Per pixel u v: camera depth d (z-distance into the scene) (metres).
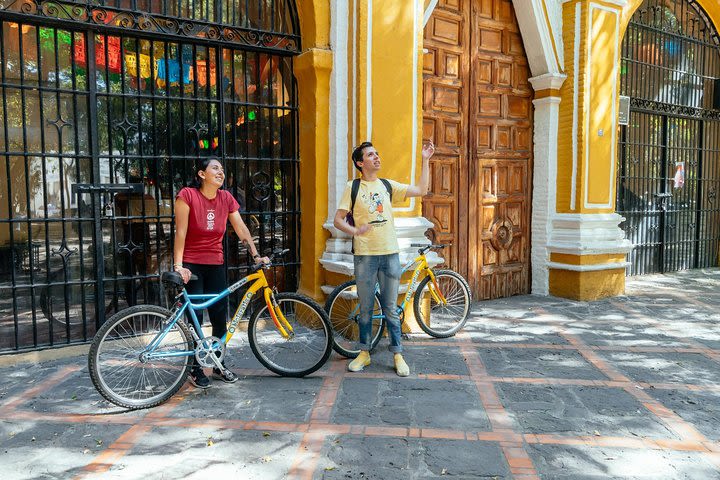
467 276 6.84
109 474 2.84
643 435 3.30
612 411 3.64
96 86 4.72
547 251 7.31
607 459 3.01
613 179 7.38
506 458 3.01
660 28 8.68
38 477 2.81
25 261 4.61
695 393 3.97
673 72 8.97
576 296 7.06
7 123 4.46
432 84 6.34
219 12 5.15
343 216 4.27
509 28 7.01
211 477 2.81
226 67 5.30
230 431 3.32
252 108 5.46
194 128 5.15
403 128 5.43
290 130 5.67
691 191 9.61
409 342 5.19
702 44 9.36
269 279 5.64
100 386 3.55
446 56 6.47
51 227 4.66
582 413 3.61
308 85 5.42
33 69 4.54
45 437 3.25
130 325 3.82
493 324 5.88
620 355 4.83
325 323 4.25
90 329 4.84
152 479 2.79
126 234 4.93
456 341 5.23
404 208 5.46
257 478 2.81
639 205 8.80
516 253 7.36
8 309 4.60
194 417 3.53
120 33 4.74
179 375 3.82
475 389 4.01
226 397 3.86
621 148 8.38
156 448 3.12
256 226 5.55
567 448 3.13
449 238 6.63
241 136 5.43
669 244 9.35
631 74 8.36
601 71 7.11
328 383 4.12
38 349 4.59
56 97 4.59
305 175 5.59
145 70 4.93
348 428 3.37
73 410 3.63
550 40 6.96
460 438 3.24
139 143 4.93
